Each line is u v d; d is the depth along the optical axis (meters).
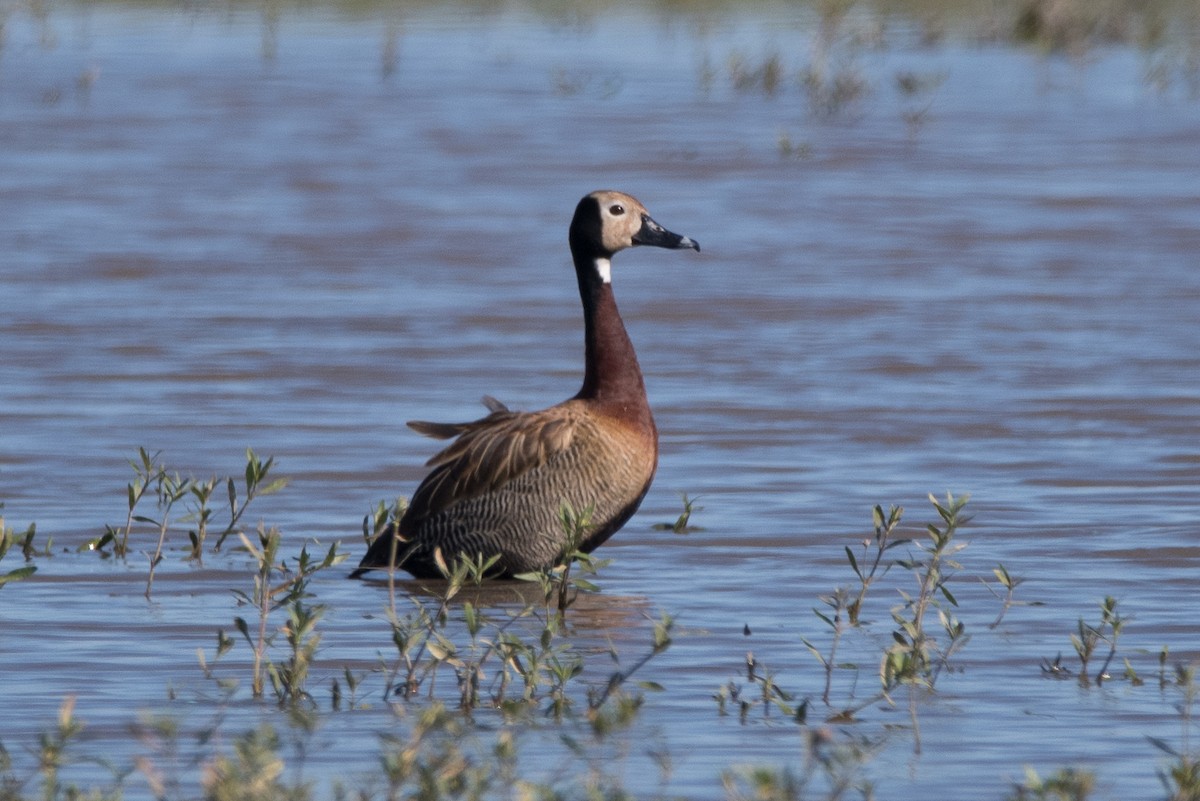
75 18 51.25
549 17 52.34
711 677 10.43
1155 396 17.58
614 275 23.72
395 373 18.58
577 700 10.03
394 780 8.16
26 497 14.43
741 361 19.16
